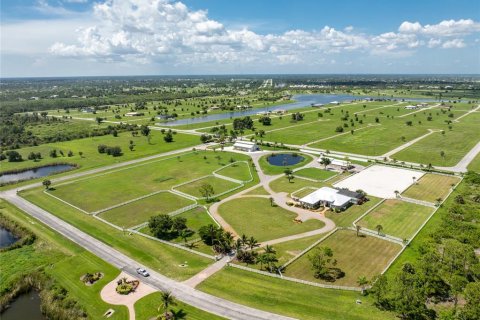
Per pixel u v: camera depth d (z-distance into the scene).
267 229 122.69
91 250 110.38
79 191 164.75
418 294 78.44
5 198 157.75
